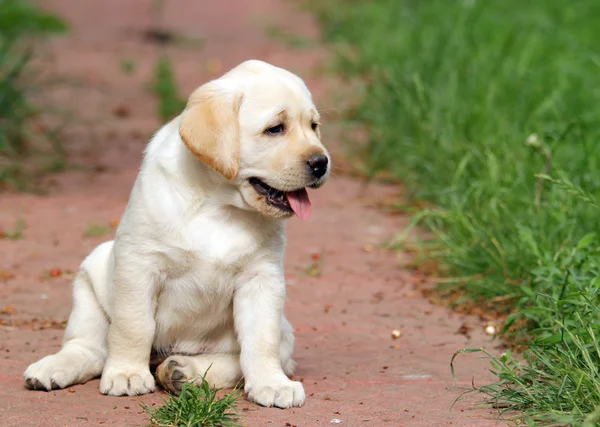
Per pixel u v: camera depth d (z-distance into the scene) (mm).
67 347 7863
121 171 15906
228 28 28562
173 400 6891
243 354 7582
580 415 6723
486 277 10531
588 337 7719
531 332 8445
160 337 7840
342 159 16375
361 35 23531
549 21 20078
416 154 14398
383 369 8469
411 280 11219
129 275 7410
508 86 15766
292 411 7234
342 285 11016
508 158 12141
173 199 7379
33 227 12844
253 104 7383
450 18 20297
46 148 16688
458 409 7352
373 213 13969
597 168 12281
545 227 10617
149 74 22703
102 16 29844
